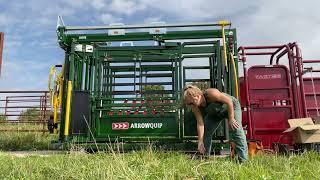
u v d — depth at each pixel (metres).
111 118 8.30
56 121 8.78
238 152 5.18
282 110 8.88
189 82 8.55
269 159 5.04
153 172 3.77
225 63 8.09
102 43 9.12
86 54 9.00
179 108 7.98
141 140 8.16
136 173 3.46
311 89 10.01
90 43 8.92
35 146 10.36
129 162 4.42
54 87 8.84
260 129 8.81
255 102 8.93
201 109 5.59
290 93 8.91
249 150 6.37
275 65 9.05
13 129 14.05
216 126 5.74
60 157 5.29
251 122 8.82
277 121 8.83
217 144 7.55
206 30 8.56
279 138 8.55
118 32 8.80
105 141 8.23
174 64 8.54
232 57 8.24
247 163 4.59
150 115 8.22
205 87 8.53
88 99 8.35
